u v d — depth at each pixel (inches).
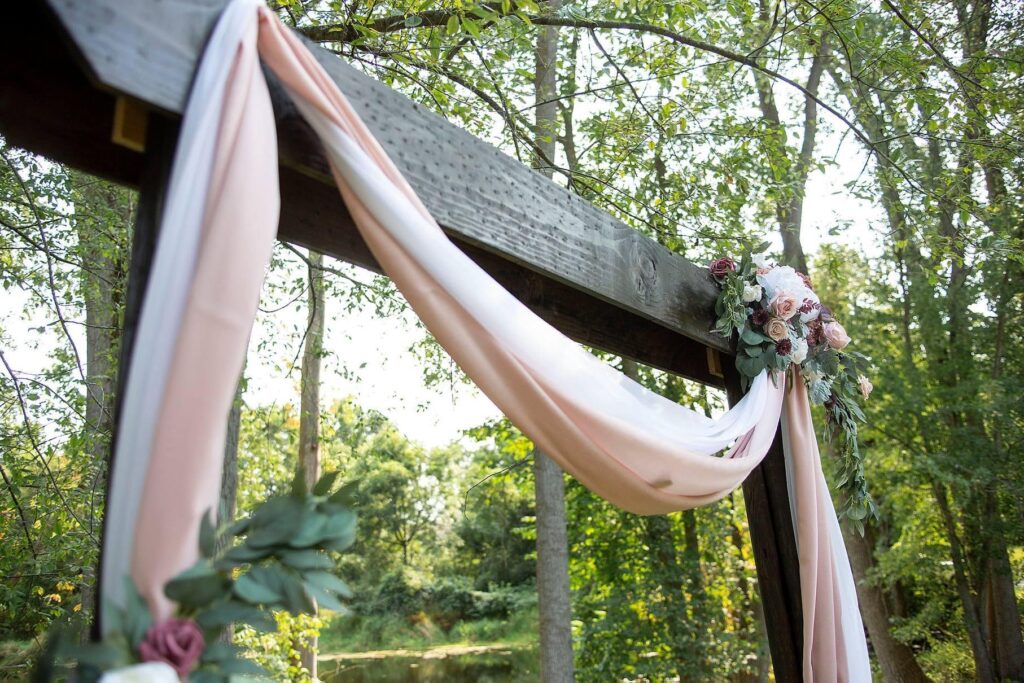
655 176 263.7
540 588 264.5
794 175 262.4
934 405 386.6
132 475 42.3
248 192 48.8
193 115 48.3
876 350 409.1
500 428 336.8
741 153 256.7
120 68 46.2
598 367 84.4
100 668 39.6
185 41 50.5
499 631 862.5
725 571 405.1
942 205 209.5
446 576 971.9
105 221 175.5
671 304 104.3
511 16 170.9
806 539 114.6
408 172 65.1
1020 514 366.9
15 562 153.9
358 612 918.4
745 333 113.7
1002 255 201.2
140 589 41.0
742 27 239.8
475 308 66.1
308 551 46.6
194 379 44.1
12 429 160.7
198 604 41.9
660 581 366.3
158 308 44.6
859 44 218.5
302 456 337.7
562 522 268.4
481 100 219.5
